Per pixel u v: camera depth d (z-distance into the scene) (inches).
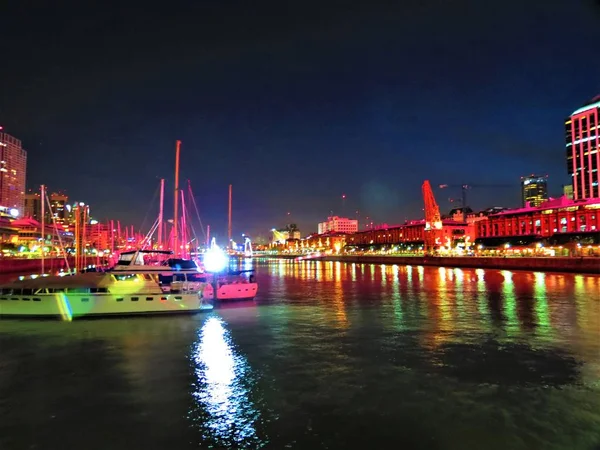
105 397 638.5
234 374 746.8
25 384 695.7
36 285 1295.5
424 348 928.9
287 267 6392.7
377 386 682.2
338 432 525.3
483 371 759.7
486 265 5068.9
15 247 6712.6
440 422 550.0
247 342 991.6
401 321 1275.8
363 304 1695.4
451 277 3503.9
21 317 1279.5
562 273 3890.3
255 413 580.7
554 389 665.6
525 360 829.8
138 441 505.0
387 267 6117.1
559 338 1025.5
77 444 497.7
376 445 494.3
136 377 731.4
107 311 1310.3
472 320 1286.9
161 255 1945.1
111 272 1341.0
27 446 493.0
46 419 562.6
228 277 1929.1
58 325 1197.1
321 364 805.9
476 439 505.4
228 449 487.8
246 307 1599.4
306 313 1443.2
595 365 795.4
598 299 1829.5
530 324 1214.3
